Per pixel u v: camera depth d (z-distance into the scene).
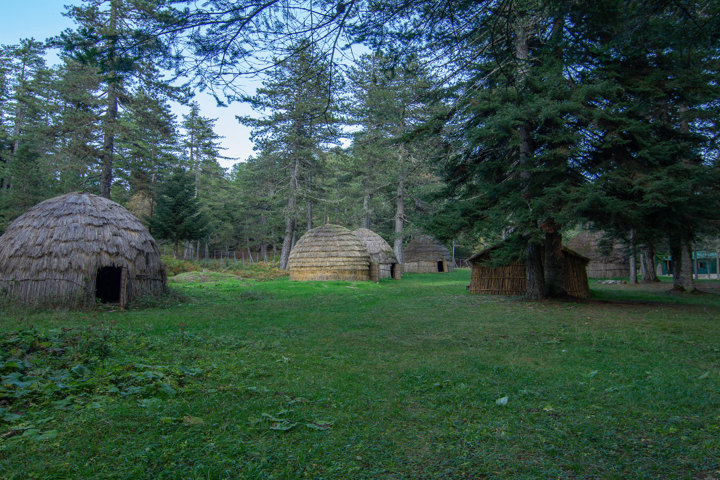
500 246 16.08
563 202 13.15
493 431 3.72
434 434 3.64
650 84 13.03
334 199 44.53
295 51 5.62
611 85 12.82
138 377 4.81
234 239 56.94
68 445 3.18
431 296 18.39
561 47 6.45
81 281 13.19
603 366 6.28
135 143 28.70
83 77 24.31
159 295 15.02
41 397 4.21
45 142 26.33
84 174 32.28
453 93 12.99
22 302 12.62
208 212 49.94
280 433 3.55
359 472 2.92
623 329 9.59
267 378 5.42
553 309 13.38
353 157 40.84
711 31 6.39
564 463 3.11
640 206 12.38
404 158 36.19
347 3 5.05
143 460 2.95
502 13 6.03
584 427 3.81
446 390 4.98
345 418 3.97
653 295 19.31
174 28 4.99
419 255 44.88
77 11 12.54
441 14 5.75
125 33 5.07
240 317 11.60
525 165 13.52
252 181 42.44
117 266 13.84
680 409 4.34
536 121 13.24
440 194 17.42
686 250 20.91
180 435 3.40
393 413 4.13
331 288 22.23
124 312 12.74
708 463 3.11
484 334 9.16
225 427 3.62
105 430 3.47
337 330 9.67
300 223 57.00
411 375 5.63
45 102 35.31
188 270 29.70
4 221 30.41
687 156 13.71
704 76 12.74
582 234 37.69
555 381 5.39
